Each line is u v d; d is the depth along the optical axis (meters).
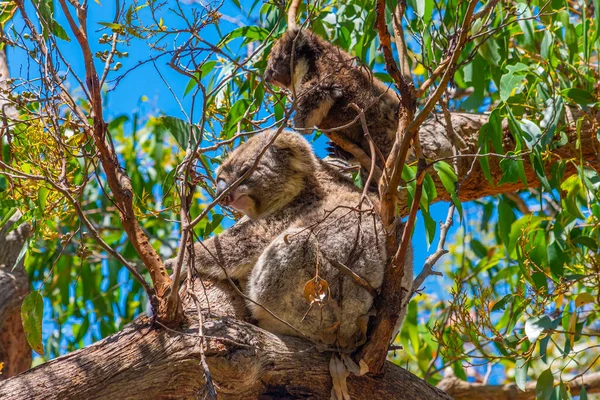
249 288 8.85
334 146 11.44
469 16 7.23
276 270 8.54
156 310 7.59
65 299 13.94
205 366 6.60
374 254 8.66
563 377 15.76
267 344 7.99
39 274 14.16
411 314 13.38
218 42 10.95
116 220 14.88
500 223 11.27
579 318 11.52
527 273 10.22
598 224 10.68
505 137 11.39
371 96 11.32
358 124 11.26
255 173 9.62
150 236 14.77
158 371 7.36
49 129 8.14
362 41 11.84
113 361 7.36
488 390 12.85
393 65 7.55
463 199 11.81
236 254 9.13
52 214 9.29
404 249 7.64
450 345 10.05
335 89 11.38
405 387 8.51
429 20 10.64
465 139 11.20
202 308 8.23
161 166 13.81
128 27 7.75
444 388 12.88
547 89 11.14
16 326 11.18
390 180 7.39
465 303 10.45
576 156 11.24
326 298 7.87
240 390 7.68
